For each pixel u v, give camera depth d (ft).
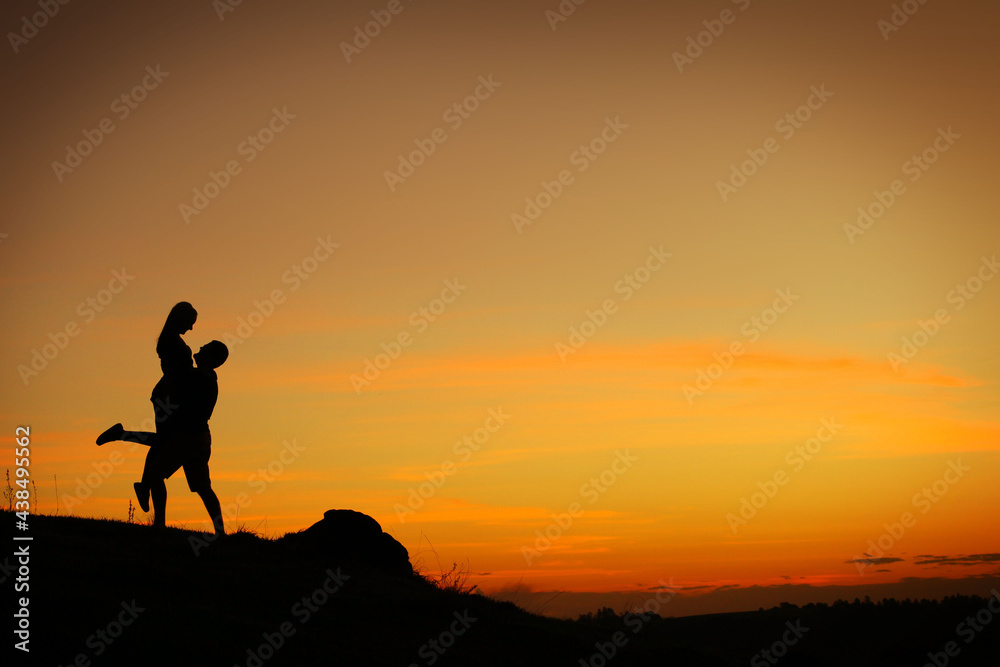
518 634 34.99
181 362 37.73
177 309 38.17
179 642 26.63
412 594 36.99
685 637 42.16
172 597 30.48
